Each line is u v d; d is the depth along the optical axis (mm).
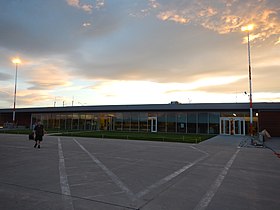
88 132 37031
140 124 40594
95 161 11109
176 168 9656
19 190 6266
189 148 17469
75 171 8820
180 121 37562
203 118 36094
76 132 36812
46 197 5711
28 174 8227
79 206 5129
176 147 18047
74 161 11047
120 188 6613
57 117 48969
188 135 31719
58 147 16812
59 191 6234
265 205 5324
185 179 7777
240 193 6234
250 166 10328
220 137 28953
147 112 40219
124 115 42156
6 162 10625
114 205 5234
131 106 39281
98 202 5418
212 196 5953
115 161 11172
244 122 33562
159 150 15891
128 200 5590
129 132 38312
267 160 12180
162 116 38969
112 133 34656
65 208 4980
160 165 10281
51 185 6809
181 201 5551
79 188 6547
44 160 11234
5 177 7750
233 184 7184
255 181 7598
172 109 36469
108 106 41188
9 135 28438
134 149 16250
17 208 4914
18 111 51094
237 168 9812
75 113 46938
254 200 5672
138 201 5527
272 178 8047
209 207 5164
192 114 36875
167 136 28969
